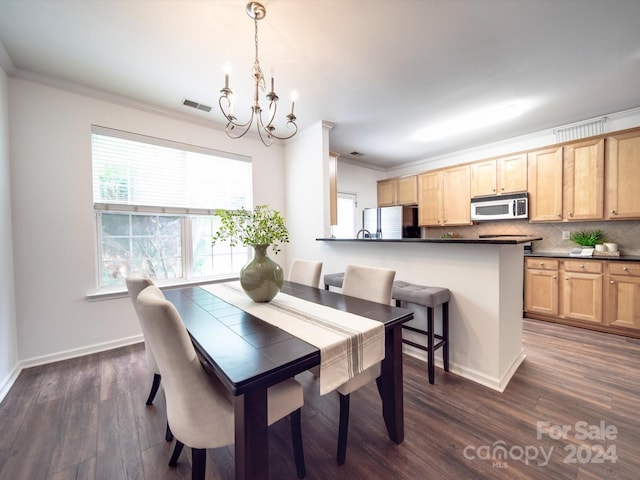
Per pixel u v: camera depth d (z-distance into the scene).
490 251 1.90
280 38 1.82
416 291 2.03
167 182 2.90
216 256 3.31
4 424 1.55
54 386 1.93
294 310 1.47
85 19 1.64
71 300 2.37
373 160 4.92
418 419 1.58
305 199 3.50
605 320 2.81
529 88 2.49
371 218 4.72
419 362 2.29
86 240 2.43
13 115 2.12
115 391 1.87
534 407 1.67
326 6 1.55
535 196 3.37
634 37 1.83
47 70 2.15
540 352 2.41
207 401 0.98
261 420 0.90
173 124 2.90
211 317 1.38
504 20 1.68
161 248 2.92
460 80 2.35
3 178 1.99
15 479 1.20
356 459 1.32
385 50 1.95
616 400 1.73
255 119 3.11
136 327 2.69
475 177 3.90
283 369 0.89
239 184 3.45
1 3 1.50
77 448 1.38
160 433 1.49
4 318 1.92
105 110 2.51
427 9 1.59
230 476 1.24
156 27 1.71
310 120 3.17
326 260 3.25
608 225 3.15
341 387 1.28
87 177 2.43
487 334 1.93
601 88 2.50
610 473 1.22
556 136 3.40
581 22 1.70
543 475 1.21
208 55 1.99
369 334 1.18
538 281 3.25
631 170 2.75
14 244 2.14
